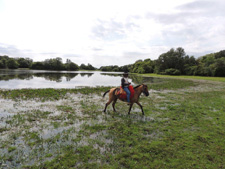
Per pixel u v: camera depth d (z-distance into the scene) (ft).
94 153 13.76
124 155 13.51
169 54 230.07
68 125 20.17
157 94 47.09
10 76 110.52
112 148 14.70
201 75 188.03
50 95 39.19
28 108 27.27
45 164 12.03
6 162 12.16
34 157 12.94
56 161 12.46
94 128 19.42
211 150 14.65
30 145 14.74
